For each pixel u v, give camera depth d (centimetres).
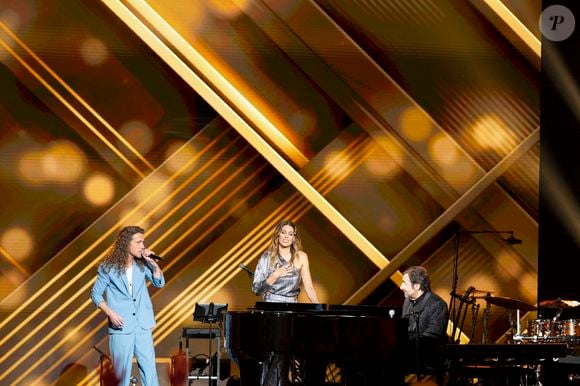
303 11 2028
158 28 1989
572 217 2067
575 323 1752
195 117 1994
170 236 1980
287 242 1681
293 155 2012
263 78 2014
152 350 1614
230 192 1998
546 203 2072
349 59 2036
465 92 2064
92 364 1950
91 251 1959
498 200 2062
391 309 1653
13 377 1923
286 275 1688
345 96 2028
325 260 2011
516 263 2061
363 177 2028
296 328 1509
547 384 1703
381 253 2027
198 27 2000
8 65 1952
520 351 1530
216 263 1989
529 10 2084
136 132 1977
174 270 1978
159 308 1973
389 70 2047
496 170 2055
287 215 2008
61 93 1964
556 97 2078
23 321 1931
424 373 1590
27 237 1944
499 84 2073
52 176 1956
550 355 1530
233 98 2002
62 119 1962
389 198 2034
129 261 1623
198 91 1992
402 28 2055
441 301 1625
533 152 2073
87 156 1966
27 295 1938
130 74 1983
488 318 2047
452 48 2066
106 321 1962
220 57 2005
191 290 1981
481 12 2073
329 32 2033
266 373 1551
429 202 2044
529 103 2078
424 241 2031
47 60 1962
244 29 2011
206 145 1995
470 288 1862
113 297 1600
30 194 1947
